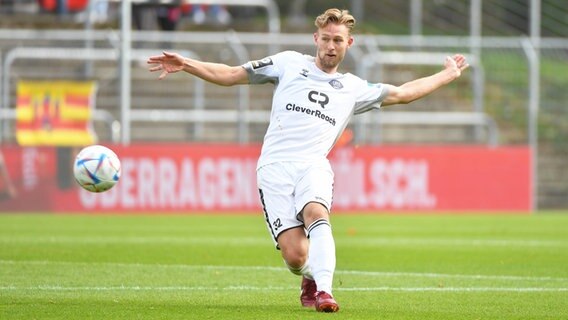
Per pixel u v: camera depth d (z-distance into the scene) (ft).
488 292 116.78
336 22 100.48
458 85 331.77
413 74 336.90
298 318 90.33
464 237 201.87
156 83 317.83
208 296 109.60
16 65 310.24
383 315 94.79
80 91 272.31
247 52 310.65
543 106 329.11
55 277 125.18
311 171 97.25
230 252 164.76
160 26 313.94
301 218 97.09
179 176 266.36
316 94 100.42
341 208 275.80
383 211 278.05
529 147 290.15
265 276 131.34
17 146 261.24
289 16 406.21
